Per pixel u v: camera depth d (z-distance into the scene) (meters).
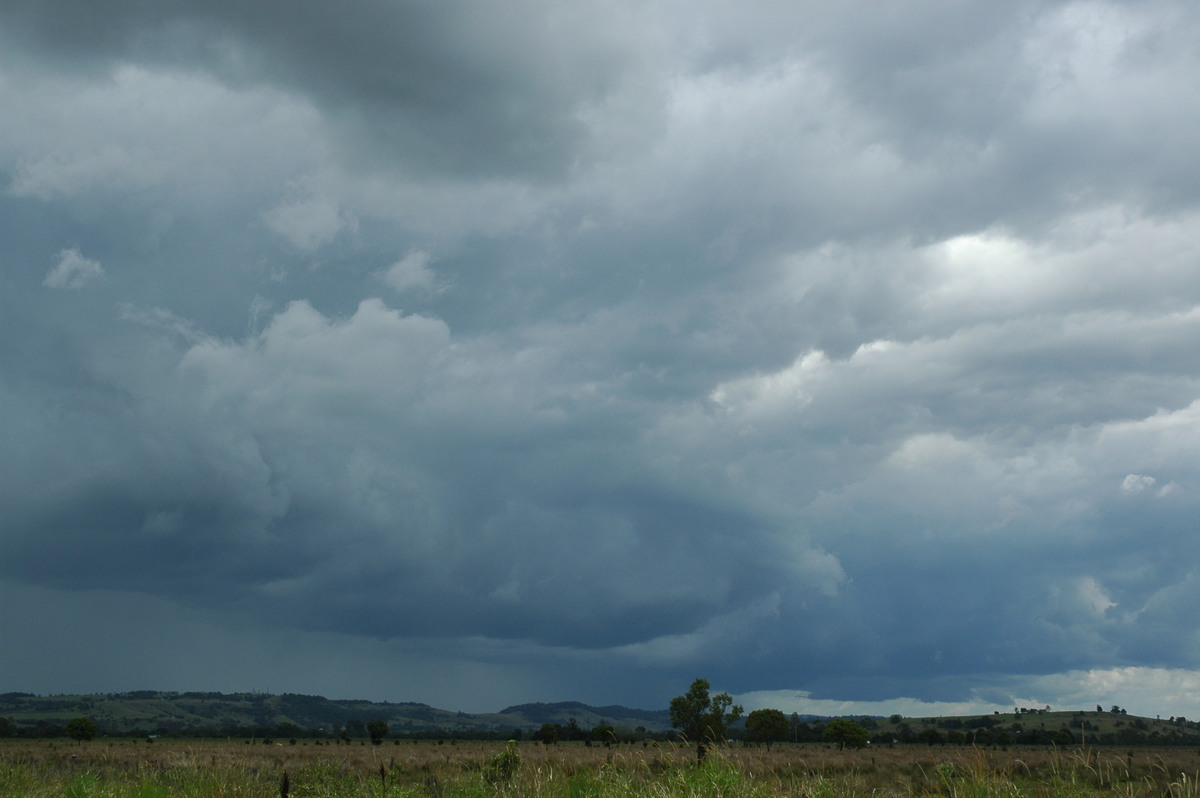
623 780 12.98
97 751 48.78
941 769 12.59
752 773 13.20
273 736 128.25
